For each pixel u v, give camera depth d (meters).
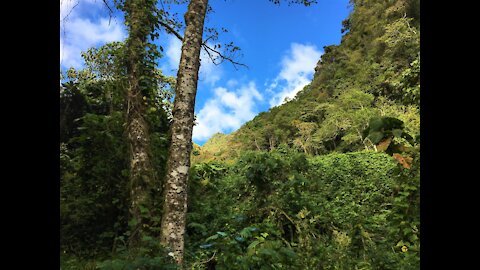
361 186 11.50
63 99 5.70
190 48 4.11
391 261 2.71
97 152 5.13
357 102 32.38
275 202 4.94
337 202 8.53
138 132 4.85
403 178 2.66
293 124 41.38
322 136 34.38
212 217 5.18
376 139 1.55
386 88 31.17
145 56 5.36
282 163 5.62
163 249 3.08
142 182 4.59
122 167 5.10
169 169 3.76
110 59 5.76
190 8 4.27
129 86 5.15
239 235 3.40
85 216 4.73
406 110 18.30
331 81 51.41
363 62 49.56
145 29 5.39
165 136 5.58
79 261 4.09
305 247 3.35
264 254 2.84
